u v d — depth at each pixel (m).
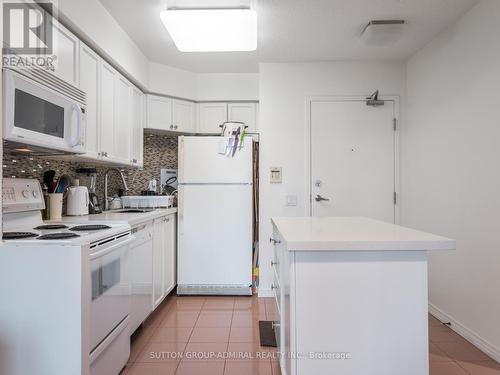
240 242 3.34
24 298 1.35
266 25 2.62
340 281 1.28
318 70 3.36
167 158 3.99
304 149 3.36
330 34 2.78
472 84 2.31
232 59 3.38
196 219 3.34
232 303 3.13
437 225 2.75
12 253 1.36
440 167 2.71
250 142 3.36
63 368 1.35
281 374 1.82
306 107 3.36
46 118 1.72
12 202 1.79
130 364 2.02
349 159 3.35
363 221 1.98
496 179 2.09
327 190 3.35
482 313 2.21
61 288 1.35
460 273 2.45
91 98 2.34
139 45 3.06
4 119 1.44
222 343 2.30
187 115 3.79
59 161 2.49
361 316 1.28
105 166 3.17
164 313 2.87
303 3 2.31
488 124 2.15
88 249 1.43
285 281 1.53
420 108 3.04
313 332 1.28
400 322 1.28
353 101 3.35
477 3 2.26
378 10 2.39
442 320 2.67
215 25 2.45
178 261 3.33
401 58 3.26
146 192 3.49
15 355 1.35
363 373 1.28
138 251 2.31
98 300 1.56
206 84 3.81
